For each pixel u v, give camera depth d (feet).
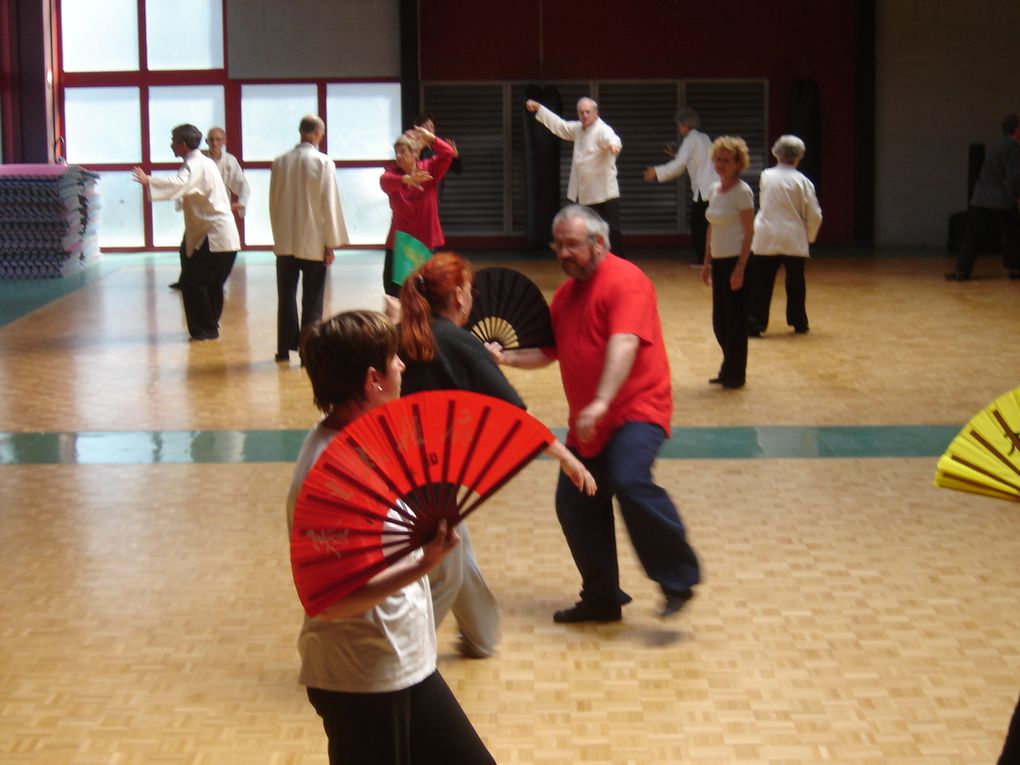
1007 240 44.86
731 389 28.55
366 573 7.97
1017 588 16.57
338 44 56.59
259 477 22.18
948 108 56.18
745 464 22.56
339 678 8.54
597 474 15.20
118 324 38.29
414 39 55.83
